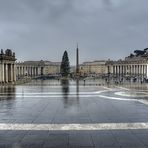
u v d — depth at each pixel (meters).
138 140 21.73
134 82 121.75
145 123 27.91
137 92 65.62
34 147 20.11
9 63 133.50
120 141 21.48
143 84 104.31
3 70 123.75
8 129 25.48
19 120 29.58
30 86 93.88
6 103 43.91
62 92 65.44
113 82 122.75
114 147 20.08
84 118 30.61
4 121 29.09
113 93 62.56
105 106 40.38
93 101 46.62
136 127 26.14
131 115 32.53
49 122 28.48
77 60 194.88
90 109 37.38
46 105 41.38
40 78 186.62
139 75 199.88
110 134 23.59
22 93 62.88
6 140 21.84
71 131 24.70
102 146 20.30
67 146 20.33
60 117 31.23
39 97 53.25
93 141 21.52
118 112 34.78
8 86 94.38
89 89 76.50
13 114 33.31
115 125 27.03
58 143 21.03
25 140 21.81
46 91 68.94
